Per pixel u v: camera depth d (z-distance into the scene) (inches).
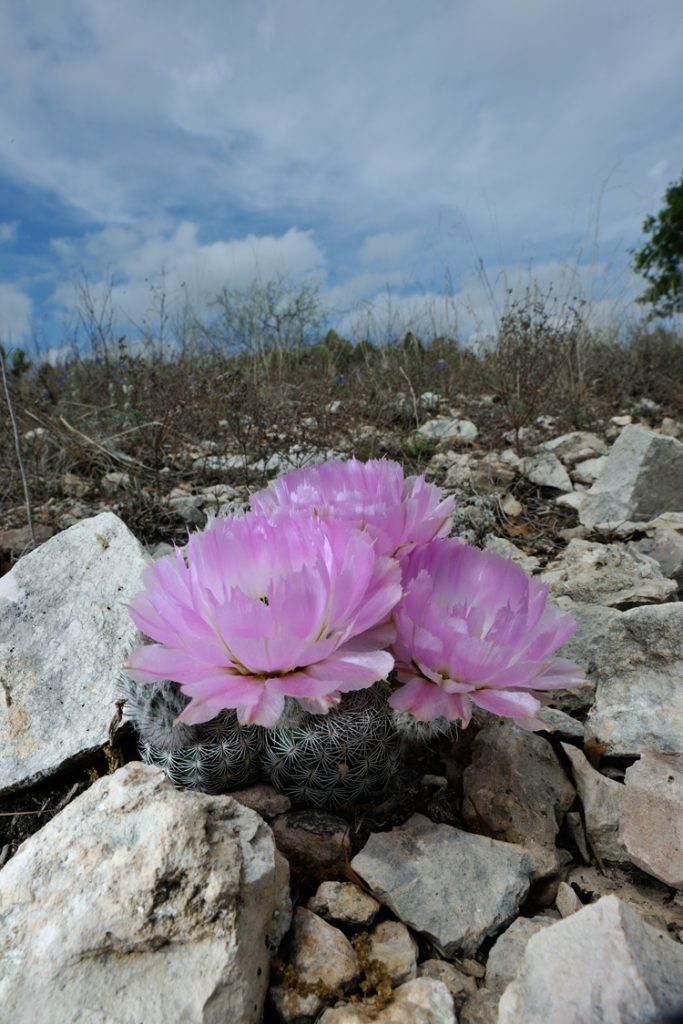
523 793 9.0
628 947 6.1
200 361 37.1
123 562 12.0
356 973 7.0
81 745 9.6
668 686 10.4
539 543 18.7
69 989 6.0
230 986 6.1
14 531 16.8
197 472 22.5
